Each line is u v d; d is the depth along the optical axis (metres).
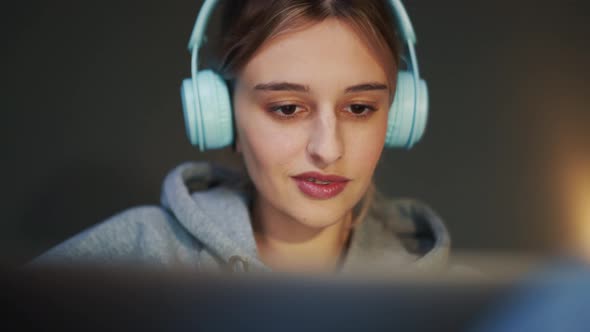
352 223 0.93
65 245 0.90
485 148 1.66
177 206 0.86
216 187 1.00
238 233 0.86
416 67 0.80
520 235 1.69
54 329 0.26
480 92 1.64
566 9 1.63
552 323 0.25
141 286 0.26
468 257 0.30
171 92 1.57
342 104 0.74
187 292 0.26
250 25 0.73
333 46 0.72
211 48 0.85
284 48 0.72
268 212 0.88
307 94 0.73
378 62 0.74
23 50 1.52
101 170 1.57
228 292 0.26
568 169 1.68
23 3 1.51
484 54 1.63
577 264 0.27
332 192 0.76
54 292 0.26
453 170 1.67
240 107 0.77
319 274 0.26
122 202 1.58
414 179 1.66
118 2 1.53
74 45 1.53
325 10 0.71
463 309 0.25
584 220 1.68
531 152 1.67
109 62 1.55
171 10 1.54
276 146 0.75
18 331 0.26
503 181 1.68
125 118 1.57
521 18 1.63
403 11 0.78
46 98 1.54
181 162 1.59
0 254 0.27
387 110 0.78
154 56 1.55
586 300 0.25
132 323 0.26
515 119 1.66
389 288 0.25
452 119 1.65
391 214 0.97
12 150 1.54
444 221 1.67
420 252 0.92
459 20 1.61
